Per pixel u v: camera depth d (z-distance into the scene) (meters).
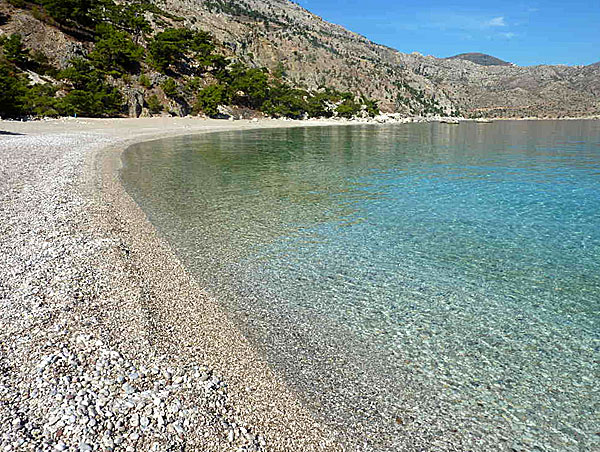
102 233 13.84
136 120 70.00
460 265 12.65
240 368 7.55
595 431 6.33
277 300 10.34
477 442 6.13
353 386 7.28
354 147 48.12
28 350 7.06
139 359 7.25
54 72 70.81
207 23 166.38
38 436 5.24
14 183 19.61
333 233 15.50
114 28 91.81
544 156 39.84
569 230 15.98
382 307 10.08
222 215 17.56
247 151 41.62
